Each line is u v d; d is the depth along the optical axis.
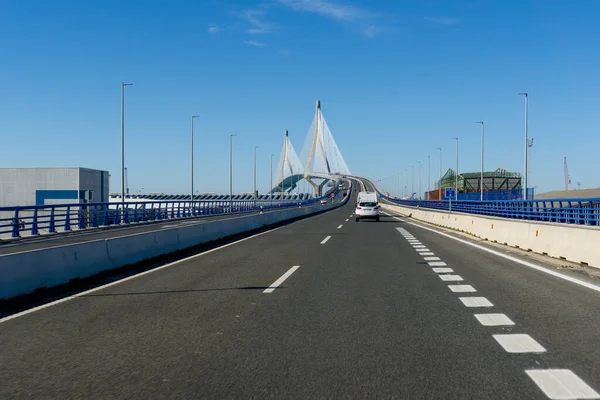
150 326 6.79
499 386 4.49
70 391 4.46
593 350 5.56
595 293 9.02
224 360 5.29
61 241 22.70
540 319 7.04
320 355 5.44
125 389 4.49
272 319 7.12
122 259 13.12
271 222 36.09
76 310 7.88
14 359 5.40
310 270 12.16
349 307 7.91
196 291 9.44
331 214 60.31
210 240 21.02
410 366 5.05
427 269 12.30
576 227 13.70
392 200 112.69
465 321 6.94
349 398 4.25
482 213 34.12
